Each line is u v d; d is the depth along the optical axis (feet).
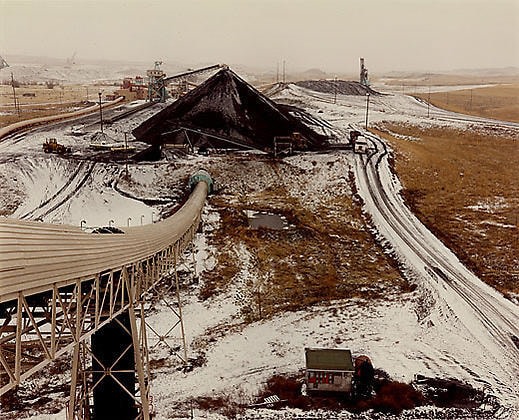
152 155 267.80
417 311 141.38
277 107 322.96
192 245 161.07
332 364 105.19
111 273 63.72
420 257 175.22
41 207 213.87
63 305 52.37
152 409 98.99
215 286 152.35
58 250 49.67
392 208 220.43
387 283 157.69
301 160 269.23
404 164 274.16
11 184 228.02
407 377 111.34
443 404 102.42
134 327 72.43
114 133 327.47
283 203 225.97
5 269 41.39
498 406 101.76
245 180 248.73
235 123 297.33
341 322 134.72
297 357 118.73
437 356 120.26
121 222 204.33
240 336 127.24
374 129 361.71
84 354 79.10
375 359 117.91
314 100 512.22
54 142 268.21
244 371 113.09
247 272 162.09
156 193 234.17
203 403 101.86
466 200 231.71
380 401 102.32
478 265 171.32
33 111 440.86
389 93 626.23
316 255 176.04
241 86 323.98
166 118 300.61
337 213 215.92
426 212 217.15
